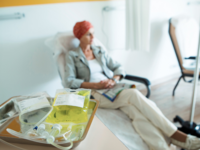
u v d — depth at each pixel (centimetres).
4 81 142
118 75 140
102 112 110
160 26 212
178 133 93
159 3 199
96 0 160
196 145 89
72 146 47
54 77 164
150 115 98
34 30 140
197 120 154
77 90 65
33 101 64
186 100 191
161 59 234
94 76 141
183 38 192
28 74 150
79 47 140
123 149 48
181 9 223
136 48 172
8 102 65
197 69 117
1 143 51
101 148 48
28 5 131
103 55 148
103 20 170
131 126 99
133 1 156
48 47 151
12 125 56
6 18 125
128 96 110
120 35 187
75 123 55
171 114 165
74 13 153
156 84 241
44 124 52
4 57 135
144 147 89
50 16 143
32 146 49
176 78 256
